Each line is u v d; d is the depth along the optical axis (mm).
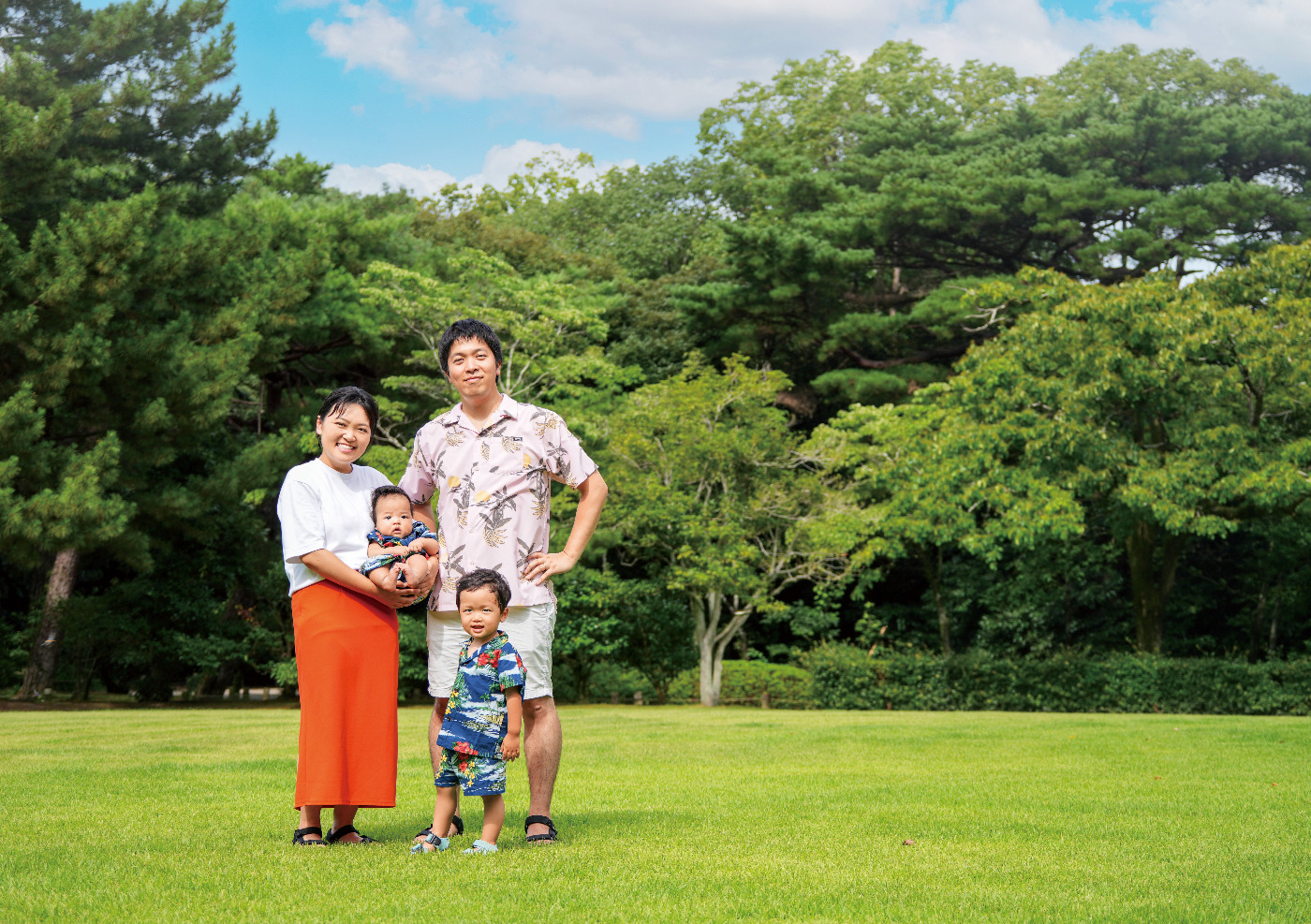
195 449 20047
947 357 28484
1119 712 18672
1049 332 18625
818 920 2730
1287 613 24328
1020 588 24109
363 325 22000
